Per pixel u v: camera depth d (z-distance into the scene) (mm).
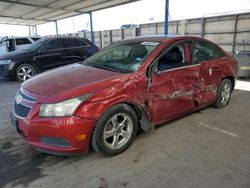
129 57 3301
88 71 3104
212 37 13656
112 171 2518
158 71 3053
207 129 3572
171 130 3520
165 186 2275
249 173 2475
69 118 2371
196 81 3631
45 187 2273
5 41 11102
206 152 2895
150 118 3057
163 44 3246
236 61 4688
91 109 2463
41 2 13742
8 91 6293
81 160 2732
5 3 14078
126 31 20047
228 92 4598
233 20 12344
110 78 2738
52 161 2725
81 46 8695
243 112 4336
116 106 2672
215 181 2344
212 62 3957
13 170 2553
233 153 2875
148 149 2959
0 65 7523
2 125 3809
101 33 23562
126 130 2887
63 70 3311
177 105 3389
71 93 2428
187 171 2508
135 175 2447
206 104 4113
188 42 3555
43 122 2398
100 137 2598
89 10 16375
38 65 7762
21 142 3195
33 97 2539
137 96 2824
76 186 2285
